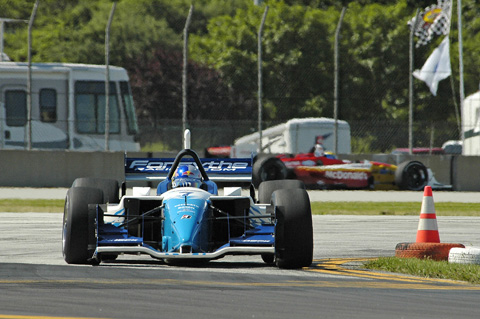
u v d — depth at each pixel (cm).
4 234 4681
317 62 17488
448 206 7619
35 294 2434
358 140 17250
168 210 3181
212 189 3575
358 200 8262
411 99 10381
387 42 17725
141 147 17000
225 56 17638
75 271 3006
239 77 17575
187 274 2964
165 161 3900
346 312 2230
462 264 3175
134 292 2498
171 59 18675
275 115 17512
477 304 2412
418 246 3488
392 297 2509
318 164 9419
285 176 9169
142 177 3878
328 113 17362
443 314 2230
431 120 17888
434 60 10950
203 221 3150
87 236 3191
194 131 16212
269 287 2662
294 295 2505
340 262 3462
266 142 13100
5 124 10681
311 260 3170
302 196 3203
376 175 9625
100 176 9644
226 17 18650
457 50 18650
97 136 10994
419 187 9750
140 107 18300
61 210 6656
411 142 10319
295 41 17525
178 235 3050
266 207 3359
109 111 10550
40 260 3412
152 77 18412
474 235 4934
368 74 17675
